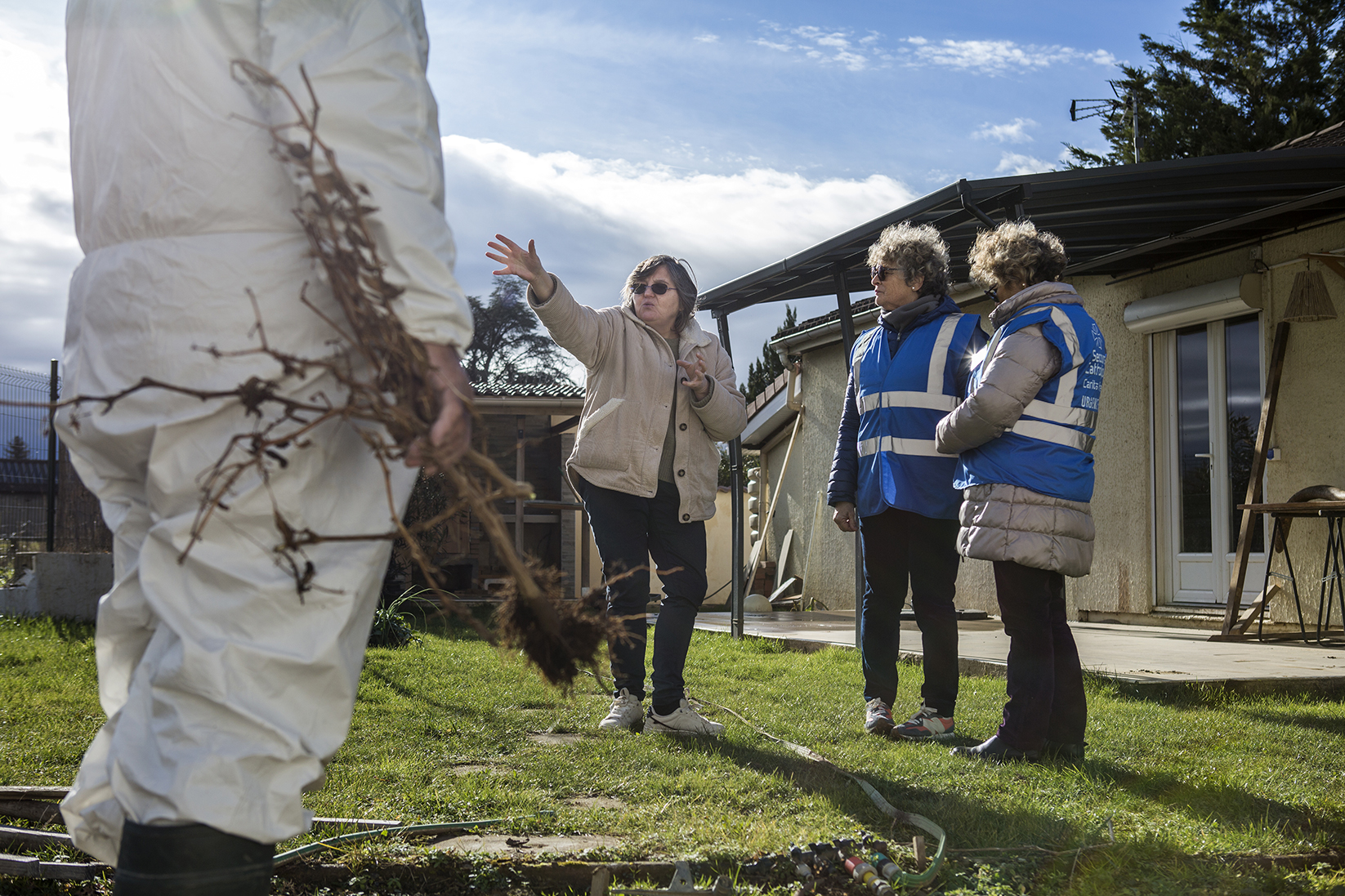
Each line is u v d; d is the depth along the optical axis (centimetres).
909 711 454
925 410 407
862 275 825
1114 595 934
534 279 402
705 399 418
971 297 1031
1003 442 357
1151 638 745
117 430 152
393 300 146
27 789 275
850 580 1234
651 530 432
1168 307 862
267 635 146
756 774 322
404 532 157
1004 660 577
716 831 256
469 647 749
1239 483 837
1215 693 489
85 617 966
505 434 1605
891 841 251
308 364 146
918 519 410
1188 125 2731
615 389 423
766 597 1395
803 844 243
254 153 151
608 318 427
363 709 459
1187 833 256
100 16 162
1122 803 291
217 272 149
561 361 3753
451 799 289
